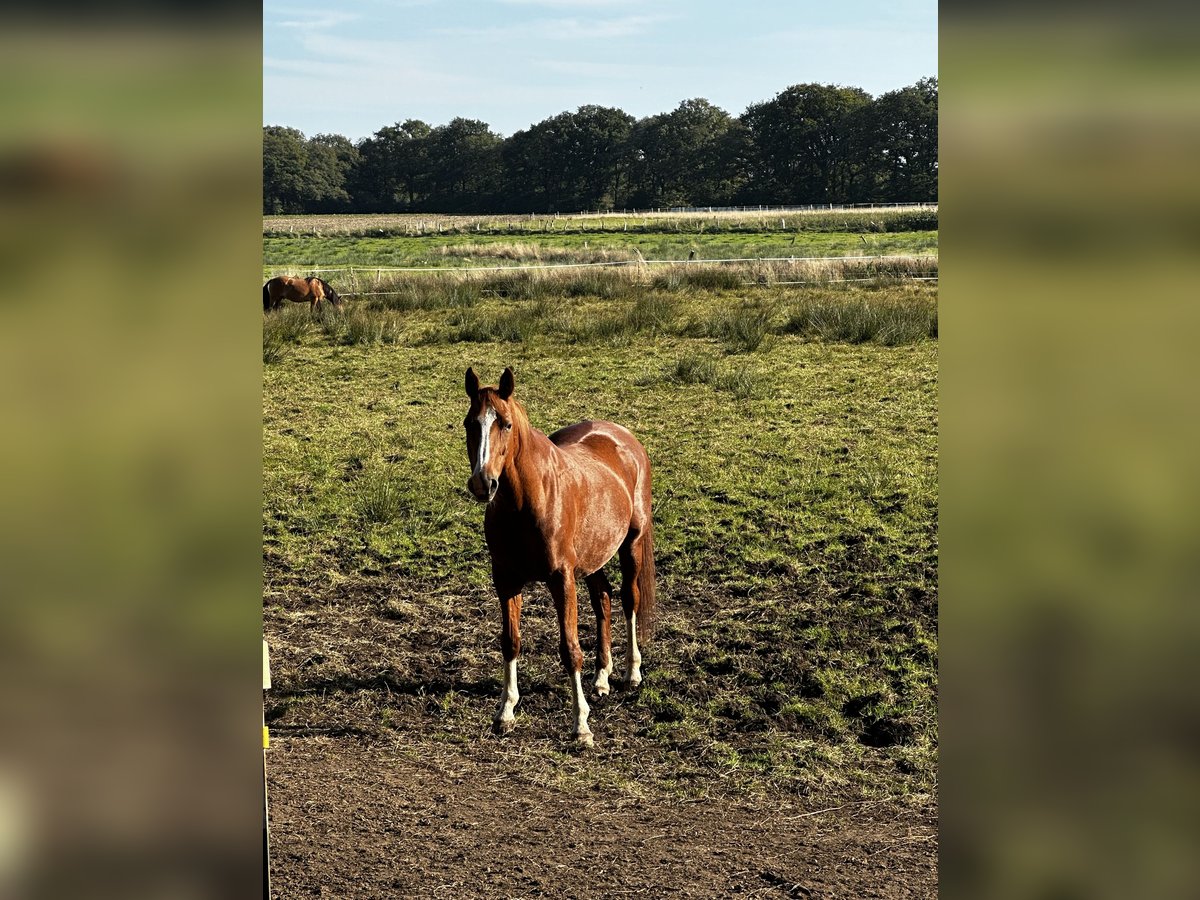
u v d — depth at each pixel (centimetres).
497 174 10644
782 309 1678
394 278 2128
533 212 10675
